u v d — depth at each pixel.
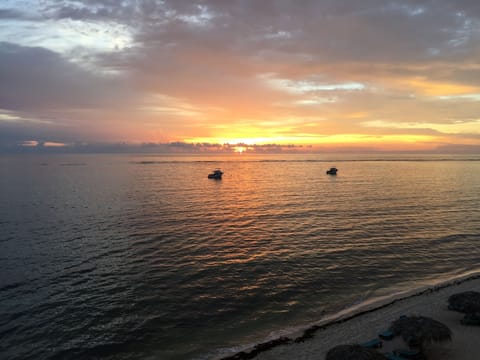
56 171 182.50
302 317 26.12
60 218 59.16
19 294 29.38
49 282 31.81
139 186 110.06
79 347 22.36
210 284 31.47
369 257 38.53
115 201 78.12
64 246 42.66
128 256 38.84
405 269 35.22
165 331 24.17
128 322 25.22
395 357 19.41
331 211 65.31
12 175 154.62
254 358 20.59
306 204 73.81
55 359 21.23
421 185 109.69
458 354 20.20
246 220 57.44
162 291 30.09
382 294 29.81
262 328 24.64
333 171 158.38
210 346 22.47
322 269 35.06
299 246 42.44
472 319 23.72
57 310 26.78
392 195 86.75
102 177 144.62
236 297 29.11
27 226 53.25
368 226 52.50
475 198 80.75
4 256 38.91
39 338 23.23
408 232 48.78
